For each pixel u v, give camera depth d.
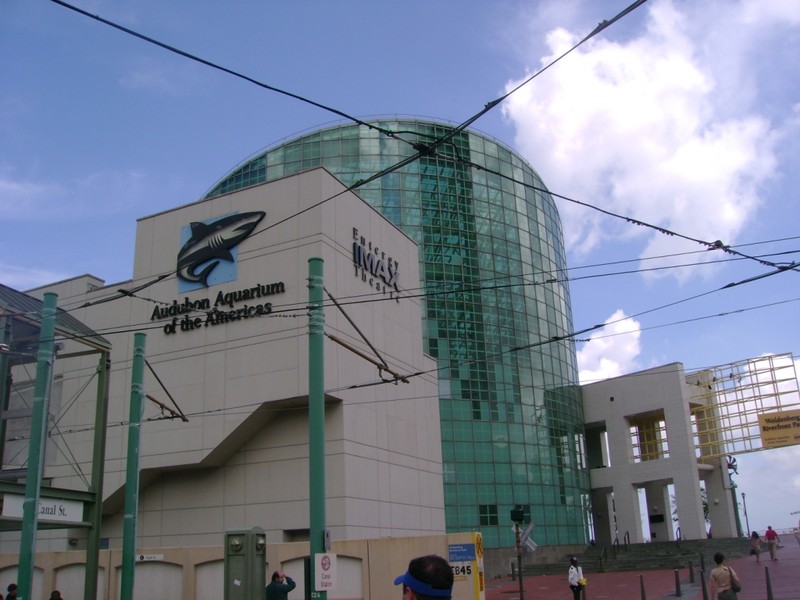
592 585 38.19
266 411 33.41
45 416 17.47
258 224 35.31
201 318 35.41
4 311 20.47
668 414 64.31
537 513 58.62
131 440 19.56
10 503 18.39
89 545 20.59
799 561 39.72
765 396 60.84
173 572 27.58
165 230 37.88
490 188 65.38
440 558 3.82
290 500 32.69
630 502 65.25
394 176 62.16
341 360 33.00
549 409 63.31
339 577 26.00
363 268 36.44
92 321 38.47
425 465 39.19
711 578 16.06
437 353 58.81
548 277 68.56
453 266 61.31
